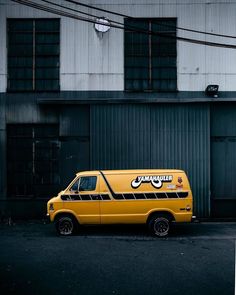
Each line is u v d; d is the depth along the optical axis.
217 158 16.97
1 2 16.97
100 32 16.95
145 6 16.95
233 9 16.97
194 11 16.95
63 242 12.32
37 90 16.97
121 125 16.80
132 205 13.12
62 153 16.89
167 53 17.05
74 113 16.89
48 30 17.09
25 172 17.05
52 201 13.34
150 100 16.64
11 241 12.51
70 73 16.98
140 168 16.77
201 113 16.81
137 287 7.93
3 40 16.98
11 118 16.97
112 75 16.95
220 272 9.02
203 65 16.97
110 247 11.61
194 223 16.17
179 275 8.78
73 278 8.55
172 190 13.12
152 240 12.65
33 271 9.09
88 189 13.28
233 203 16.91
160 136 16.81
